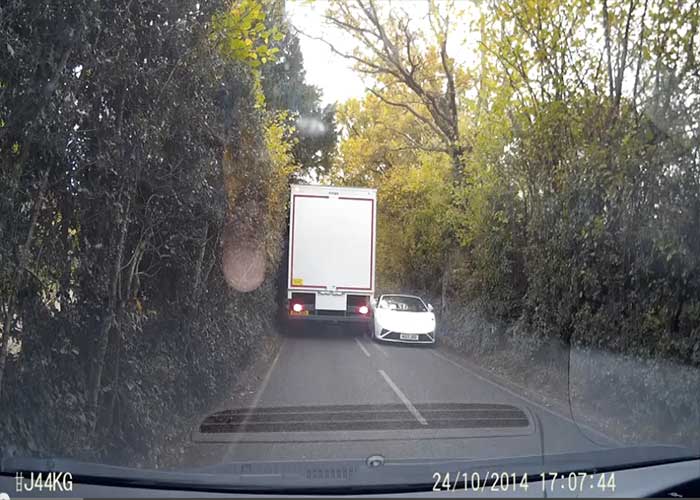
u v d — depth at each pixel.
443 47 18.22
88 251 5.34
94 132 5.26
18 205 4.27
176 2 6.15
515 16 10.70
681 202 7.27
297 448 6.58
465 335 17.03
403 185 25.28
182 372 7.89
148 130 5.99
